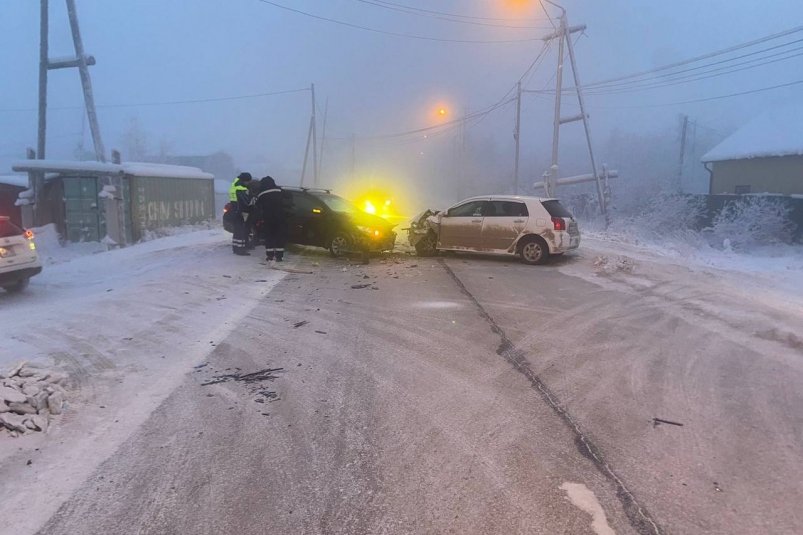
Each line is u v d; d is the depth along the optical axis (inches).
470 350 262.7
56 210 841.5
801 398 210.5
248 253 536.4
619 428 184.2
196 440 174.6
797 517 136.9
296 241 549.6
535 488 148.5
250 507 140.2
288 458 163.8
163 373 230.5
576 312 336.8
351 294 381.7
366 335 285.9
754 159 1167.6
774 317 328.8
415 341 276.2
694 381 226.5
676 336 289.0
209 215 1055.6
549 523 133.7
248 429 181.9
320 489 147.9
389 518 135.7
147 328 293.9
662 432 181.6
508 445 172.1
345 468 158.4
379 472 156.3
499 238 525.7
